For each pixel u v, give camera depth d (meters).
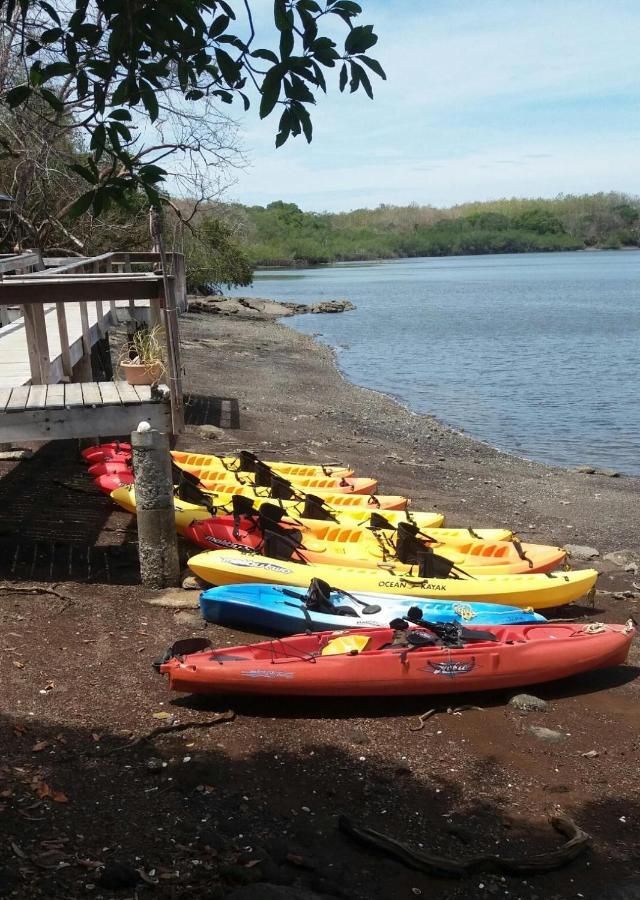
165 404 8.30
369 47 3.42
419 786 5.74
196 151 24.38
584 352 35.09
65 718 6.00
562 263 131.12
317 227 170.62
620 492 15.76
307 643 7.01
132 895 4.09
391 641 7.25
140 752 5.68
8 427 7.96
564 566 10.13
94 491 11.38
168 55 3.71
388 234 175.88
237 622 7.95
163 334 13.93
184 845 4.62
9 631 7.28
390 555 9.62
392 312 53.09
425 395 25.91
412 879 4.70
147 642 7.45
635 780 6.10
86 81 3.71
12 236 25.83
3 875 4.05
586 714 7.13
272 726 6.38
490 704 7.14
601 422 22.19
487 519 13.45
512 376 29.42
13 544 9.33
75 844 4.47
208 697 6.69
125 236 30.48
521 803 5.69
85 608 7.94
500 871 4.86
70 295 8.72
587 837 5.19
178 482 11.15
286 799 5.37
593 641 7.59
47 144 21.19
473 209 196.88
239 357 30.30
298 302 58.84
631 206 185.12
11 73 20.12
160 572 8.55
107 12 3.54
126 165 3.79
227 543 9.70
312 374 28.27
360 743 6.26
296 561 9.41
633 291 68.88
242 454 12.42
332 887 4.42
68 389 8.80
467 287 76.38
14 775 5.12
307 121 3.55
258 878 4.31
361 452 17.17
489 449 19.03
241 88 3.79
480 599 8.86
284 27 3.36
